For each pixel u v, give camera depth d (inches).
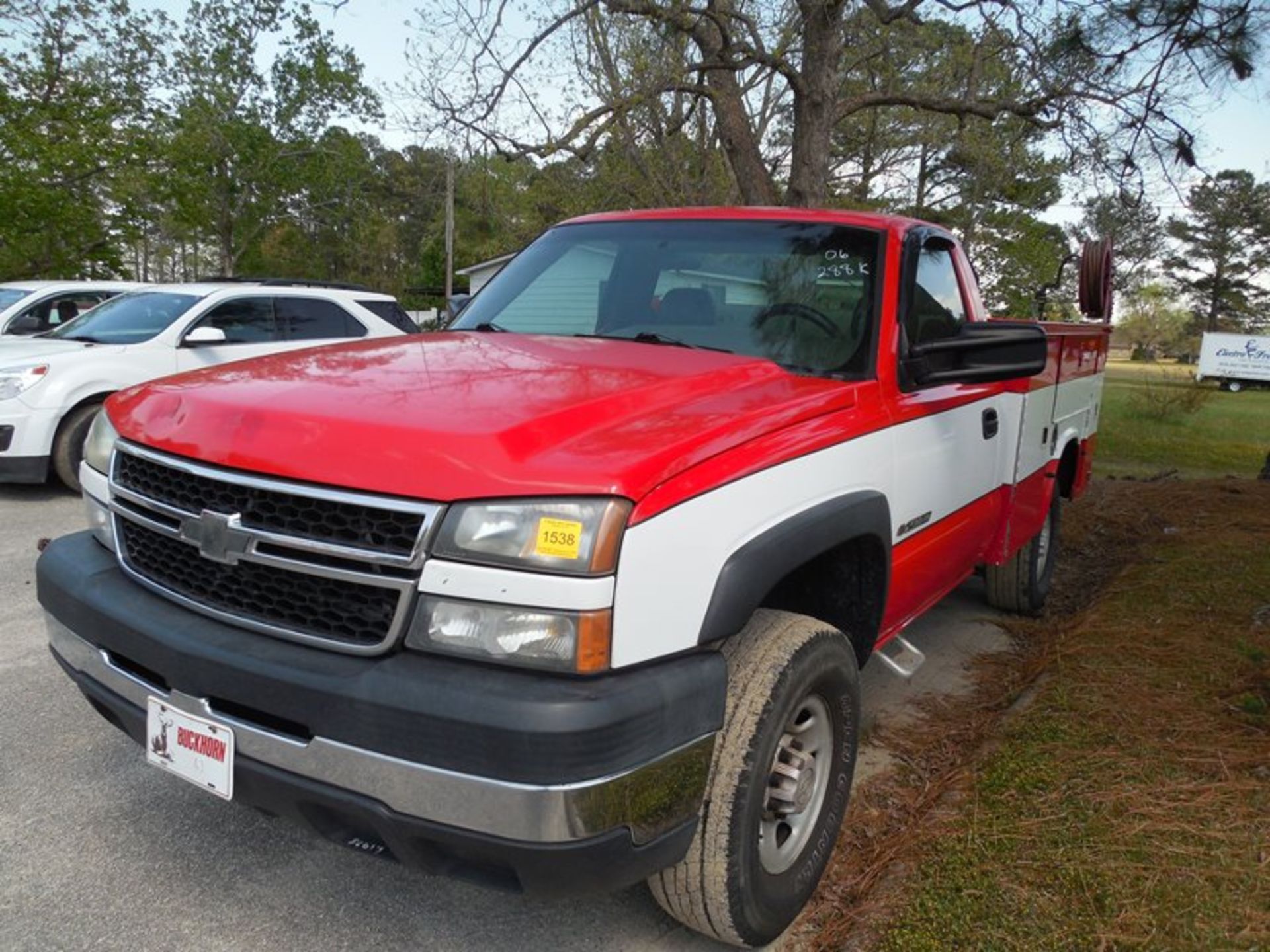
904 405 127.2
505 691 74.6
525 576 76.4
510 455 79.5
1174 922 99.1
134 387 112.0
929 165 794.8
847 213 146.3
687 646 84.0
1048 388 195.6
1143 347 2970.0
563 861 75.9
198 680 85.3
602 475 78.9
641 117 427.5
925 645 203.6
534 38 339.0
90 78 953.5
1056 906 101.9
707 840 89.9
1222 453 591.2
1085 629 196.1
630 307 138.8
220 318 354.6
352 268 1884.8
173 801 128.3
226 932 102.6
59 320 480.7
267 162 1230.9
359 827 83.5
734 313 133.2
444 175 449.7
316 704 78.8
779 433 99.5
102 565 101.5
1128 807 121.6
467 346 122.6
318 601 82.9
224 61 1202.6
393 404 90.0
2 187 823.7
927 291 147.3
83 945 99.5
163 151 1020.5
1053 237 970.1
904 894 105.6
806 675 97.7
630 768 77.0
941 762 146.9
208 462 89.6
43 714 152.5
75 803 126.8
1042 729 145.9
